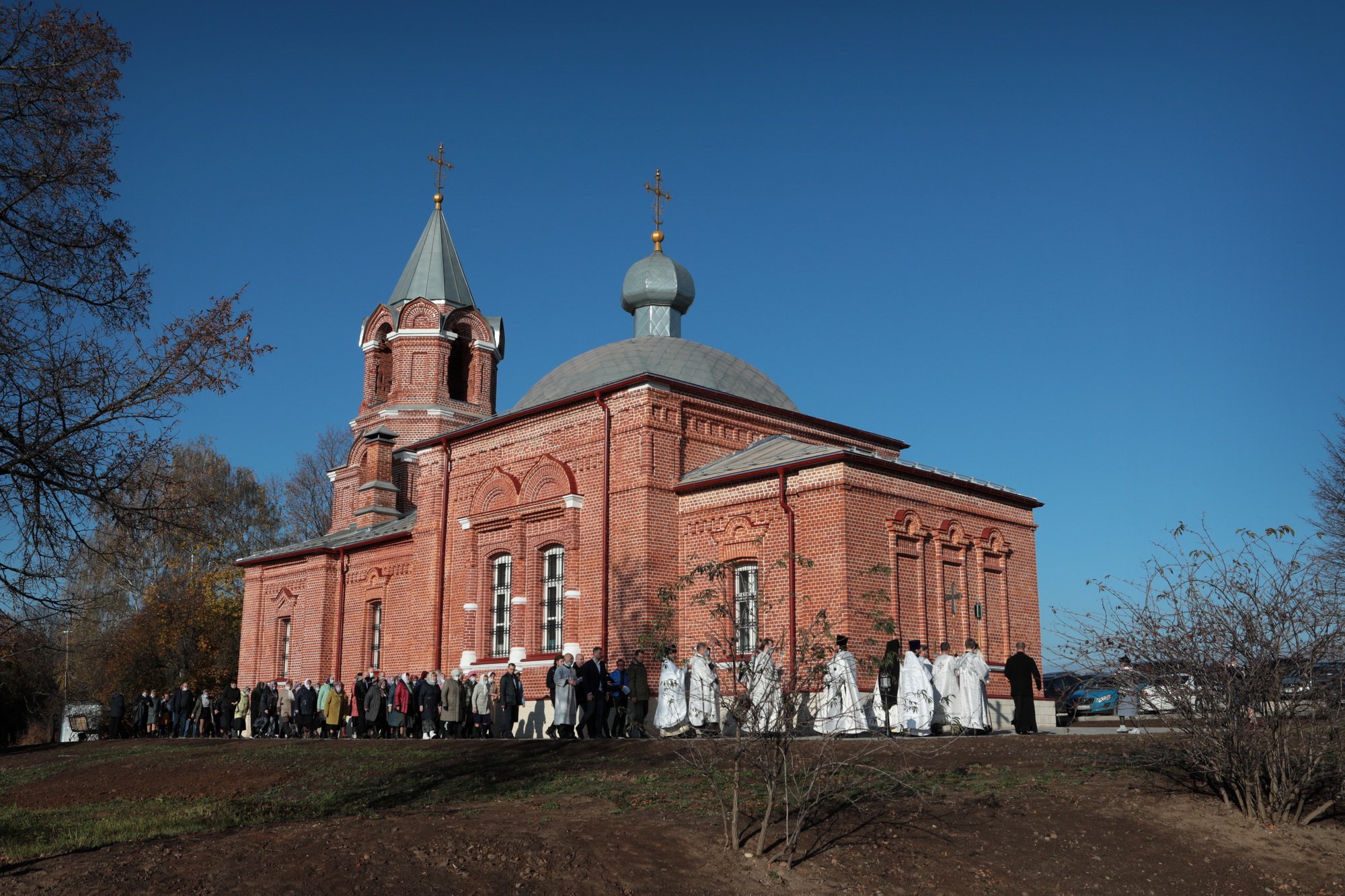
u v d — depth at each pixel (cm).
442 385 4275
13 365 1205
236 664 5209
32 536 1203
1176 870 1206
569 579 2720
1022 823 1307
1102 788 1426
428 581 3136
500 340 4434
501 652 2920
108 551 1283
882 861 1191
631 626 2547
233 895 1045
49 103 1250
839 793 1366
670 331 3597
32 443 1186
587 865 1126
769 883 1127
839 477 2331
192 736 3875
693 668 1620
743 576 2495
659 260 3622
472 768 1870
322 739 2772
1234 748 1324
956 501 2591
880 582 2334
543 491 2859
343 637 3681
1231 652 1321
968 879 1162
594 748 1925
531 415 2909
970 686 2103
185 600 5153
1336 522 3334
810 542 2359
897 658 2039
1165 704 1377
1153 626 1362
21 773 2644
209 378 1250
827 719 1262
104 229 1305
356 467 4431
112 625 5034
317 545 3834
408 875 1090
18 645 1366
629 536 2603
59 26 1244
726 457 2777
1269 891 1173
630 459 2639
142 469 1255
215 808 1772
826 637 2219
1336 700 1302
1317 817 1345
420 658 3098
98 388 1223
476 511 3047
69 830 1617
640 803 1384
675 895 1084
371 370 4438
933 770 1520
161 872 1115
